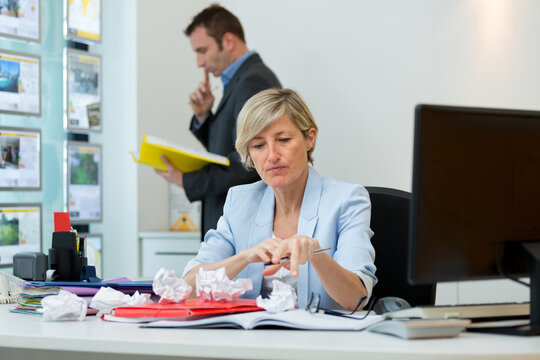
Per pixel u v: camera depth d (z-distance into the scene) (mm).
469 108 1076
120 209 3604
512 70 3201
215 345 973
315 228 1627
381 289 1837
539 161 1121
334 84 3629
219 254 1729
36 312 1420
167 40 3777
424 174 1047
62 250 1671
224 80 3189
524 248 1110
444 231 1059
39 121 3229
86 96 3395
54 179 3293
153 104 3689
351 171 3580
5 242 3027
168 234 3471
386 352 903
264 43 3830
